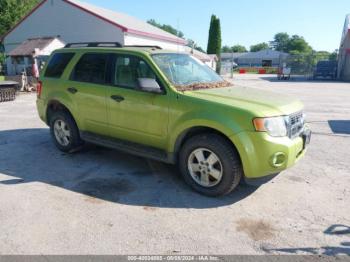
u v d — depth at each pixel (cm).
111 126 517
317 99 1503
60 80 585
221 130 402
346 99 1508
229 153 406
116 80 506
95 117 535
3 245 317
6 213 378
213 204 409
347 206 404
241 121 395
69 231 342
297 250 314
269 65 8419
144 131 477
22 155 595
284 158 399
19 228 346
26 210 385
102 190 446
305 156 602
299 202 414
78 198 420
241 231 347
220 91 462
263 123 389
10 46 2525
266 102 422
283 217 376
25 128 820
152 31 2500
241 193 440
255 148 390
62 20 2295
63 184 464
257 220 370
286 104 433
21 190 441
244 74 5128
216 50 5841
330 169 533
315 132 804
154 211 389
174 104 438
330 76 3347
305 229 351
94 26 2198
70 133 582
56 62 607
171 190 449
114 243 322
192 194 437
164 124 452
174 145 448
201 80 504
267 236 338
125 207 398
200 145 423
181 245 321
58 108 607
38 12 2353
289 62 3878
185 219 371
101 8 2612
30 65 2189
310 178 493
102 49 534
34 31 2408
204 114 412
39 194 430
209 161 423
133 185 464
